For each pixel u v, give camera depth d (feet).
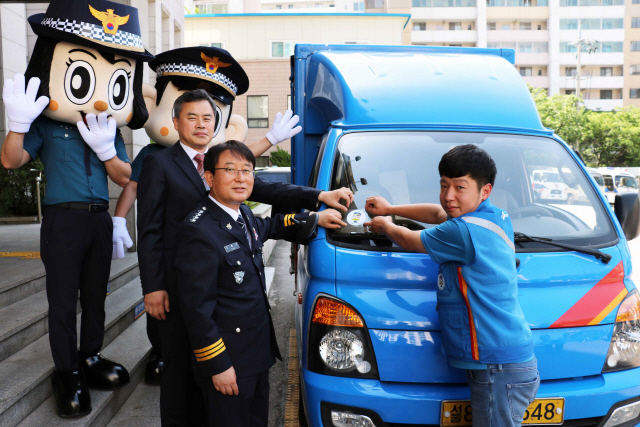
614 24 176.14
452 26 176.35
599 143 132.57
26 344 10.76
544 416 7.56
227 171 7.40
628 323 8.18
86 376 9.95
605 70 178.70
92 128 9.20
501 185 9.96
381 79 10.74
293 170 14.71
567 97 131.23
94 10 8.98
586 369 7.86
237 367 7.52
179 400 8.77
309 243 8.86
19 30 28.58
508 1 176.04
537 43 177.17
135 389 11.52
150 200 8.36
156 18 24.81
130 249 18.86
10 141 8.39
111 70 9.39
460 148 7.07
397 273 8.09
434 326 7.75
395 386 7.66
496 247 6.81
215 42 82.53
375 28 80.94
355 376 7.71
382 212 8.85
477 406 6.94
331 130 10.24
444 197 7.18
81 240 9.24
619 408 7.79
